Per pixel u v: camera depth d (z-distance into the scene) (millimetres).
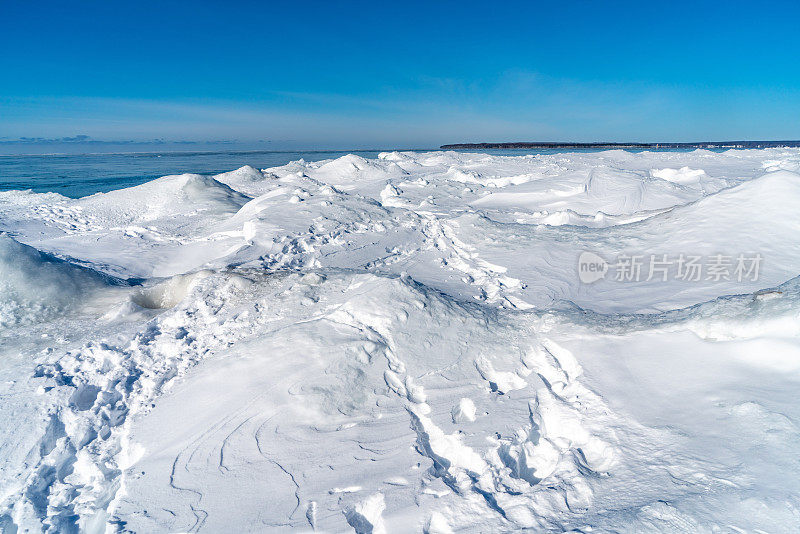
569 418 3828
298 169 33156
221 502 3250
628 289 6734
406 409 4102
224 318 5965
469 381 4496
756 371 3715
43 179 39312
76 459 4102
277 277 7082
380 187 23641
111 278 8797
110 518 3230
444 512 2873
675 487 2764
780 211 7645
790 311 4016
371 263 9203
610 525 2510
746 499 2508
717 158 33438
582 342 4887
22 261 7434
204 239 12602
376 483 3238
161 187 19516
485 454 3408
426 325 5227
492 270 8625
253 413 4102
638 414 3623
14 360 5426
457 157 38281
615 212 14359
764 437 2982
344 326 5137
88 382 4988
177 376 4938
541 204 16453
